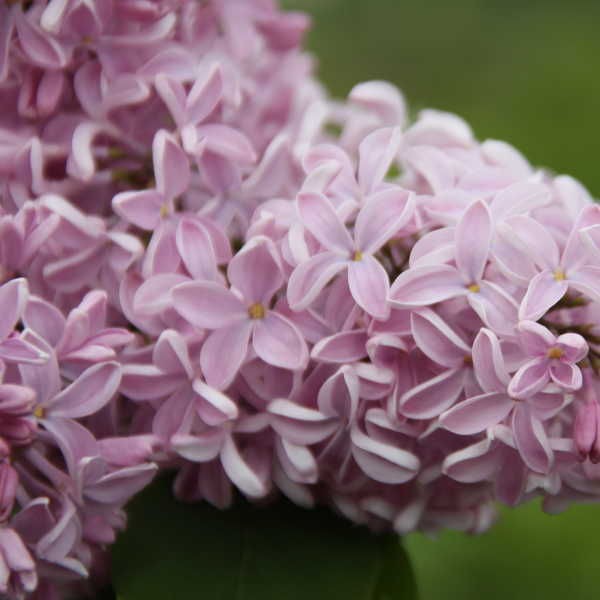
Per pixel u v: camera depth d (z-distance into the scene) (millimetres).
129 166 521
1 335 484
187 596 502
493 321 486
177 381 494
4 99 520
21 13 515
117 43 519
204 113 513
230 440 496
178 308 492
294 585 505
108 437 498
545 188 499
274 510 513
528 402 487
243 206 515
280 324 495
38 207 500
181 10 532
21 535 487
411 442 497
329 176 499
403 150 526
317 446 501
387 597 514
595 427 486
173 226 506
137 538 508
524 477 494
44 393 486
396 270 503
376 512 504
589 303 494
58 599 503
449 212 499
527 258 488
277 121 560
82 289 508
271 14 562
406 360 494
